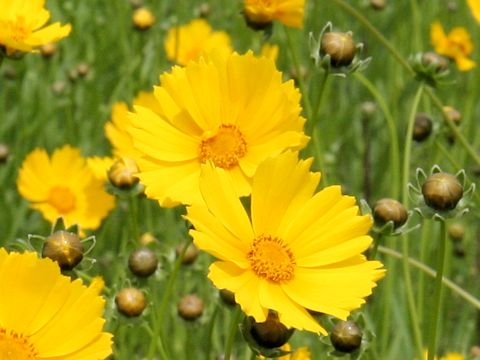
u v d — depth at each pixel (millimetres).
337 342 622
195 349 774
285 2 734
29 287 559
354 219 593
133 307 635
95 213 845
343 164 1051
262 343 589
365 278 587
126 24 1104
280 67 965
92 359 560
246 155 629
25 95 1008
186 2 1165
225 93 630
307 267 589
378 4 1062
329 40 671
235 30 1117
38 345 559
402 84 1063
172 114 630
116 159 750
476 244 921
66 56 1054
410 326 829
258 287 580
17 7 699
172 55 958
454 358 784
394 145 777
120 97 1022
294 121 628
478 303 697
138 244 685
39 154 848
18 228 908
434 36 932
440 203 607
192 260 723
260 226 591
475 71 921
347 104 1081
